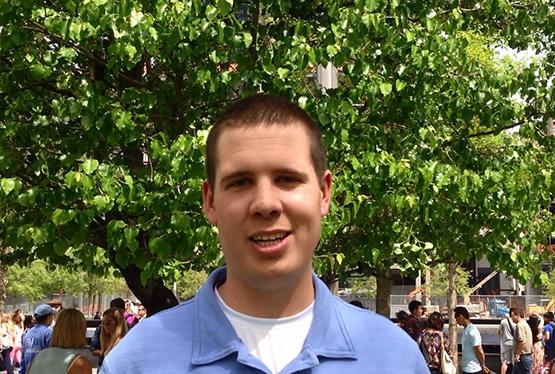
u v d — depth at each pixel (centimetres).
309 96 636
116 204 598
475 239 770
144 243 660
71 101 610
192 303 217
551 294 3922
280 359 205
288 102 212
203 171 557
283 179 204
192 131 676
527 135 789
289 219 202
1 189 591
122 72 692
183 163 560
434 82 693
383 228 739
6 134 640
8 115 664
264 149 201
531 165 737
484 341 1827
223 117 210
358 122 691
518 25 777
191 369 202
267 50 633
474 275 5159
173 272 611
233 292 210
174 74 683
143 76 705
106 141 644
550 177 733
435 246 783
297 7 700
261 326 208
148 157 678
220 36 595
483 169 762
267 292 205
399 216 745
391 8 635
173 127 688
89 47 649
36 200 600
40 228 591
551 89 779
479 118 763
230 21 632
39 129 677
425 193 660
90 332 1938
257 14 668
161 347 207
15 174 653
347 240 752
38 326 1131
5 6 584
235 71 630
